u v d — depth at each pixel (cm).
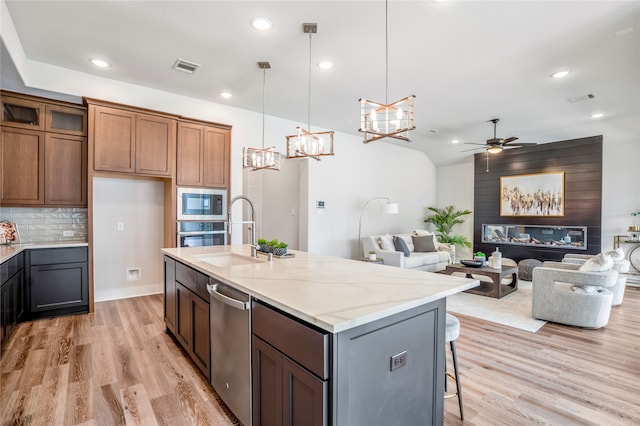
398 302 136
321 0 244
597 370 250
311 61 344
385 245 601
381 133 233
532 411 198
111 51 325
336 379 116
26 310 336
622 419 191
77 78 371
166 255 307
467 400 209
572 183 625
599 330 336
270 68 361
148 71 371
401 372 141
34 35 295
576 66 349
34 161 353
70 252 359
